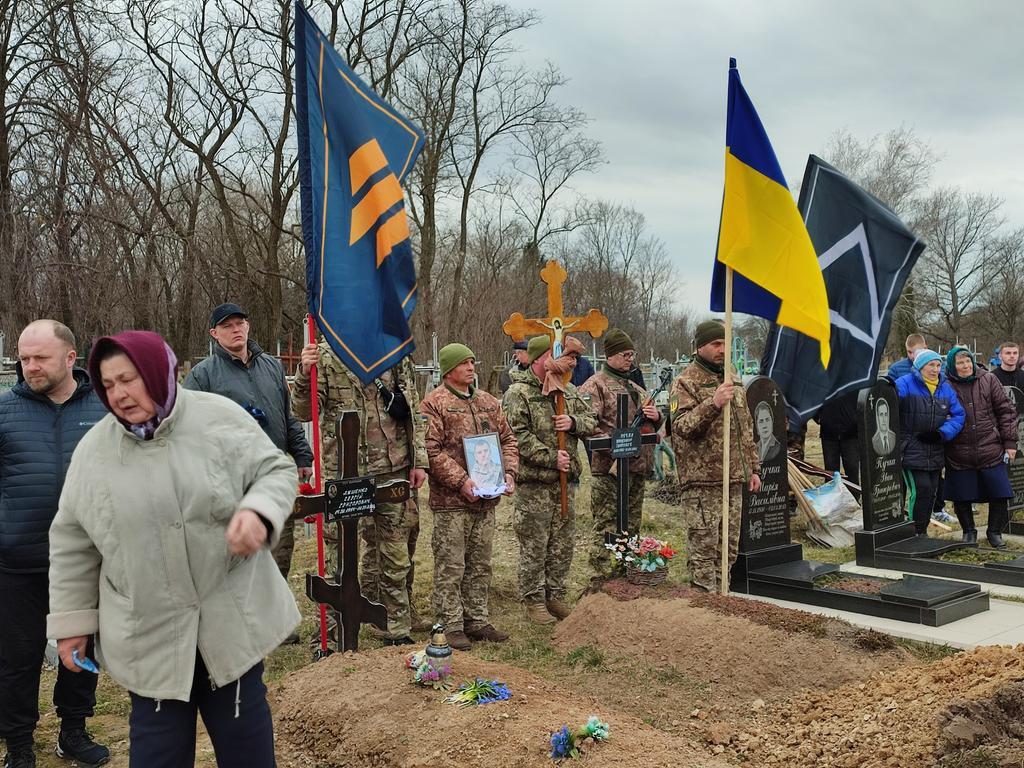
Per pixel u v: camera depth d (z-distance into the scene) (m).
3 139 16.47
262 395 5.77
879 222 8.26
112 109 18.42
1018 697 3.87
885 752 3.66
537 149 37.38
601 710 4.23
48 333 4.10
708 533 6.52
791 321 6.23
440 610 5.95
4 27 16.78
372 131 5.19
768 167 6.16
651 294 58.03
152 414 2.67
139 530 2.67
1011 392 10.69
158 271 20.64
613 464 7.12
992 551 8.59
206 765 4.24
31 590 4.12
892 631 6.05
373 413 5.77
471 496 5.87
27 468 4.09
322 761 3.97
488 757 3.59
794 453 11.13
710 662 5.07
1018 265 52.84
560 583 6.79
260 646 2.85
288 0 22.92
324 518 5.04
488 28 28.98
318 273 4.98
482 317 31.53
